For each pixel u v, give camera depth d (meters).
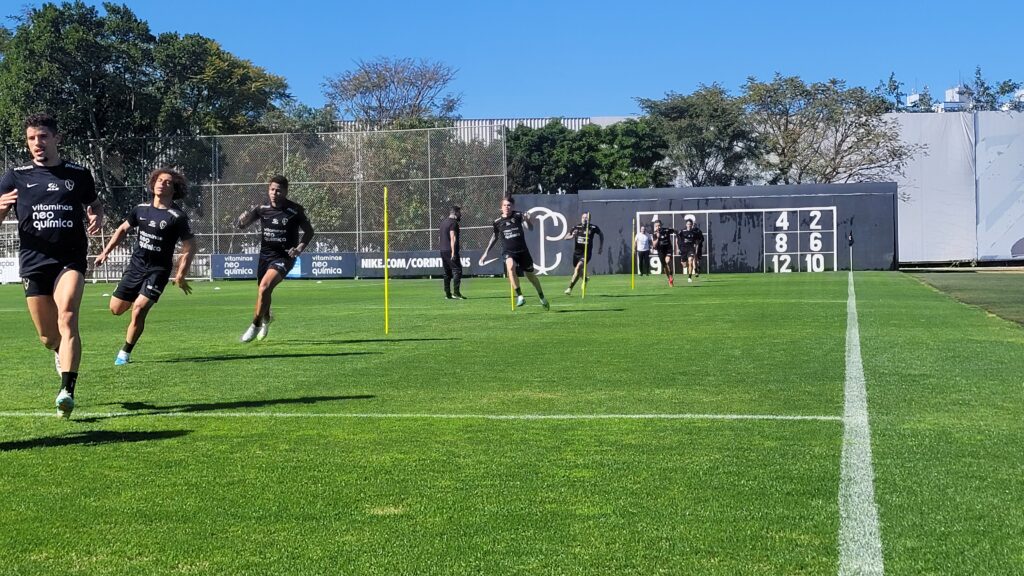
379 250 39.34
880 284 27.05
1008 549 3.64
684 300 20.02
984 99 70.75
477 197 39.00
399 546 3.79
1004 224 55.22
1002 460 5.02
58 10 43.41
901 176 56.72
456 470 5.00
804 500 4.33
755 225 40.50
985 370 8.52
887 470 4.84
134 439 5.87
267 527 4.06
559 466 5.05
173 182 9.93
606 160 65.31
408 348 11.00
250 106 60.44
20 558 3.70
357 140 39.28
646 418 6.37
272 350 11.01
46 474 4.99
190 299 24.12
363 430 6.09
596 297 21.69
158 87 46.69
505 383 8.08
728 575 3.42
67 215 6.78
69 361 6.46
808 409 6.61
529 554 3.68
